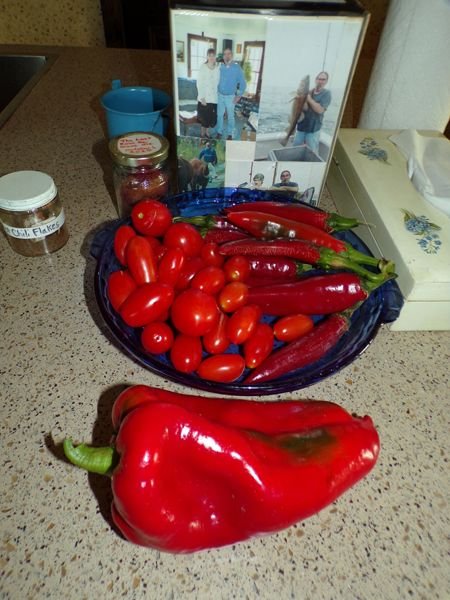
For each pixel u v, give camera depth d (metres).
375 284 0.56
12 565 0.41
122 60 1.30
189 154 0.67
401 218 0.65
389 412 0.53
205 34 0.55
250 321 0.53
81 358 0.57
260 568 0.42
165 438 0.37
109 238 0.63
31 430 0.50
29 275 0.67
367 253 0.62
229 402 0.47
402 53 0.76
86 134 0.99
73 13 1.51
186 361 0.51
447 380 0.57
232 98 0.61
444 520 0.45
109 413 0.51
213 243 0.62
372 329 0.53
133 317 0.53
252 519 0.39
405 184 0.71
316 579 0.41
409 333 0.63
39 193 0.62
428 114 0.82
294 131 0.64
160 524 0.36
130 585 0.40
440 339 0.62
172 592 0.40
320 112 0.62
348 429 0.45
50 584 0.40
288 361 0.52
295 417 0.47
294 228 0.61
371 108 0.85
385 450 0.50
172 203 0.69
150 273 0.56
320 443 0.43
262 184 0.71
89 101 1.11
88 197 0.82
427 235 0.62
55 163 0.90
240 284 0.56
